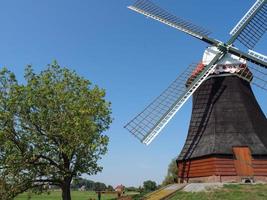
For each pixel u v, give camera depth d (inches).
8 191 1237.7
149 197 1227.9
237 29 1425.9
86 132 1240.2
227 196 1055.6
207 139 1301.7
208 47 1425.9
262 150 1249.4
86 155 1262.3
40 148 1239.5
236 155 1246.3
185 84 1393.9
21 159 1224.2
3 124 1242.0
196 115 1387.8
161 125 1314.0
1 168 1238.9
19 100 1259.8
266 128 1380.4
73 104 1291.8
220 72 1380.4
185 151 1350.9
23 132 1262.3
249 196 1039.6
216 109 1339.8
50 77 1343.5
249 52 1376.7
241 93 1353.3
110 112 1342.3
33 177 1256.2
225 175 1224.2
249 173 1227.2
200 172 1277.1
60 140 1266.0
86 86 1359.5
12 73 1298.0
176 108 1343.5
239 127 1296.8
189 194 1123.3
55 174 1266.0
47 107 1283.2
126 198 1357.0
